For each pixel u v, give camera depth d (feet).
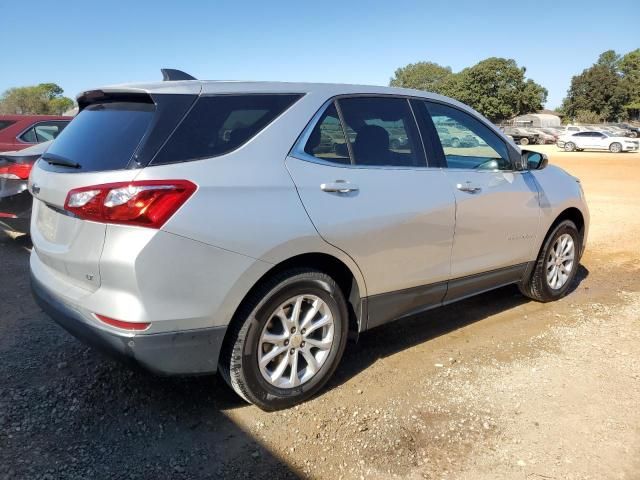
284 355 10.02
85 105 11.30
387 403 10.54
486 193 13.05
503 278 14.44
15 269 18.20
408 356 12.64
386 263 11.07
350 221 10.23
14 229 20.01
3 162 19.63
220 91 9.64
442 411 10.30
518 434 9.62
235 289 8.96
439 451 9.12
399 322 14.82
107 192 8.36
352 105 11.19
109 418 9.71
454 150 12.93
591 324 14.79
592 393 11.05
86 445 8.96
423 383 11.35
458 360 12.47
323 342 10.47
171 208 8.33
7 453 8.63
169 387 10.80
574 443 9.40
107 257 8.30
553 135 157.89
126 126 9.23
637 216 31.83
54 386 10.66
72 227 9.02
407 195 11.31
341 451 9.07
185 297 8.55
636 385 11.40
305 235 9.57
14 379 10.85
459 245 12.59
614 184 50.47
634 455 9.12
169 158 8.67
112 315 8.33
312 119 10.39
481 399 10.76
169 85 9.41
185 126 9.02
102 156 9.00
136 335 8.31
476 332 14.15
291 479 8.39
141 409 10.03
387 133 11.66
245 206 9.01
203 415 9.94
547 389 11.18
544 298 16.16
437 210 11.80
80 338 9.10
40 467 8.36
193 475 8.39
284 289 9.62
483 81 245.86
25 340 12.65
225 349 9.50
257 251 9.05
